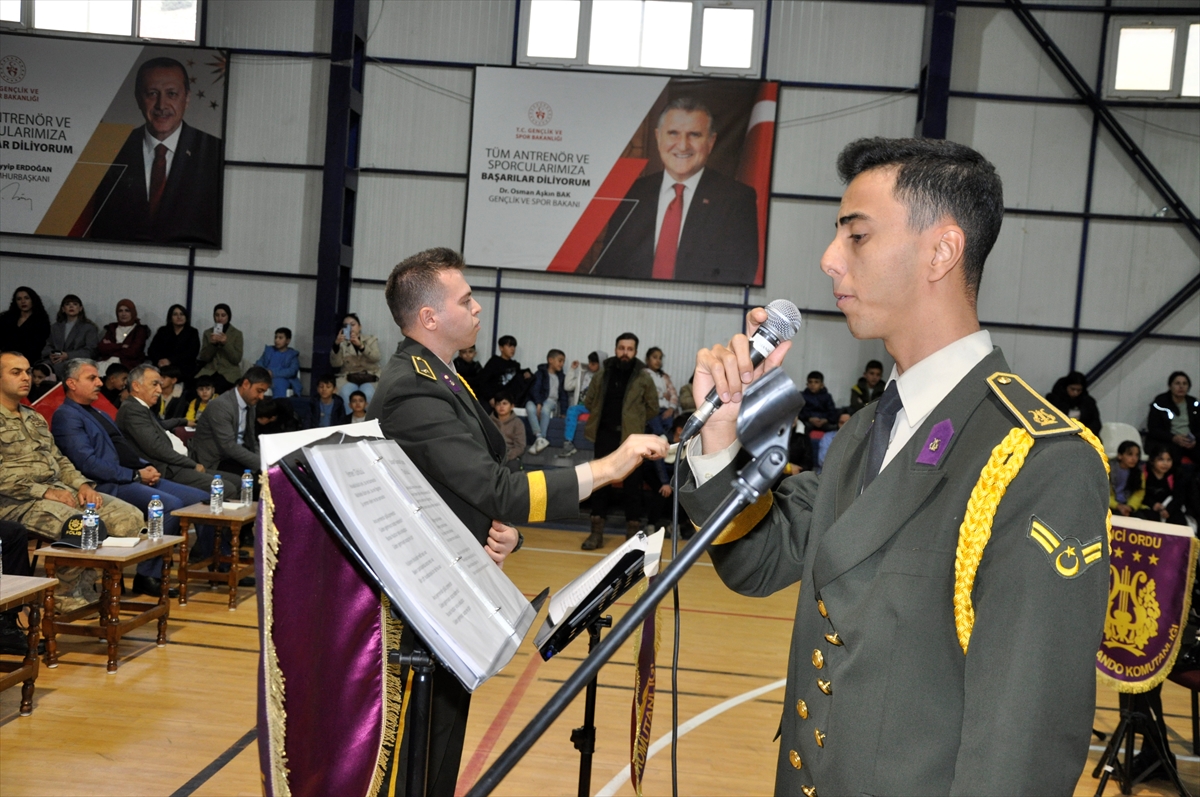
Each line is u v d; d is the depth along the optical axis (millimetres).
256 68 10297
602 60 10188
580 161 10125
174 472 6141
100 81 10227
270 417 6863
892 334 1061
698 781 3223
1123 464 7895
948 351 1026
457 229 10352
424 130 10305
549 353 9875
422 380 2012
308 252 10383
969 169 1020
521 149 10164
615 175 10117
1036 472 892
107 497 4906
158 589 5199
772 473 948
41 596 3424
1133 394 9969
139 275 10406
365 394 9719
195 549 5898
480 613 1175
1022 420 929
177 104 10258
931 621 920
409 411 1970
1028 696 806
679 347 10258
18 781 2885
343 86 9820
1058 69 9898
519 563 6930
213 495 5328
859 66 10016
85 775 2963
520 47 10172
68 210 10266
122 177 10289
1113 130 9820
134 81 10227
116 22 10250
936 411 1007
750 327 1140
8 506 4527
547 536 8312
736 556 1211
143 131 10266
